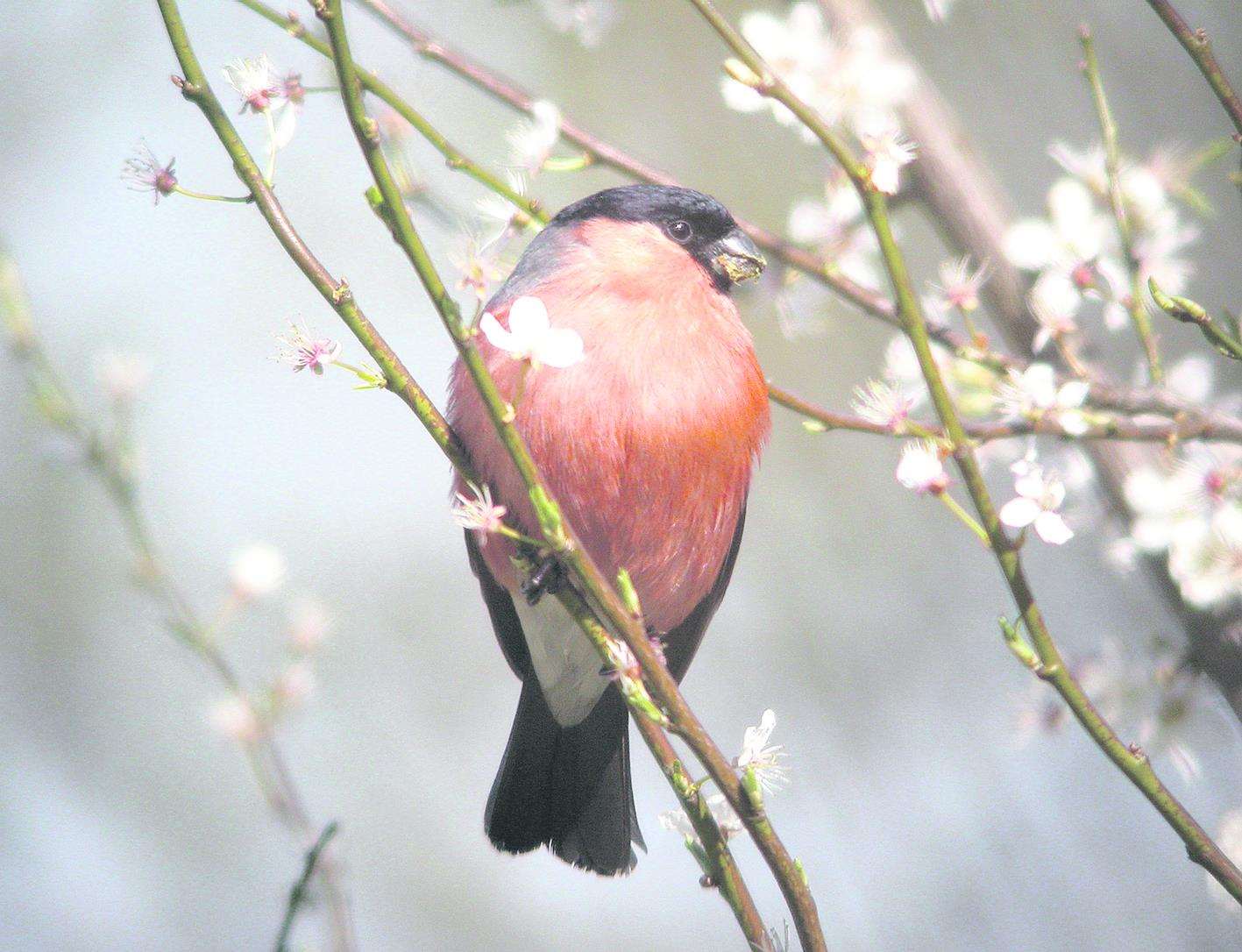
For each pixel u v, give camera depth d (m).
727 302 7.20
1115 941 9.45
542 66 13.00
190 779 13.41
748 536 12.35
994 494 11.88
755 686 11.80
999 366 6.25
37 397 7.89
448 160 5.98
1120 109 10.86
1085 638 10.59
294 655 7.88
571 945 12.70
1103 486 6.80
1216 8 11.00
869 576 12.03
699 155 12.62
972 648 11.41
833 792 10.88
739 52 5.00
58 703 13.62
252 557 7.80
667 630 7.55
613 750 7.50
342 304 5.10
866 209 4.98
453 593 14.02
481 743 13.41
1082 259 6.12
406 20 6.93
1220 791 8.93
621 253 7.02
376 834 12.88
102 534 13.94
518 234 5.98
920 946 9.77
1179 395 6.22
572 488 6.61
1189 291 10.02
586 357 6.65
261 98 5.07
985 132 10.93
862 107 6.17
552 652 7.40
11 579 13.72
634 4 13.17
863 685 11.45
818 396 12.52
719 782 4.70
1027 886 9.90
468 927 12.68
